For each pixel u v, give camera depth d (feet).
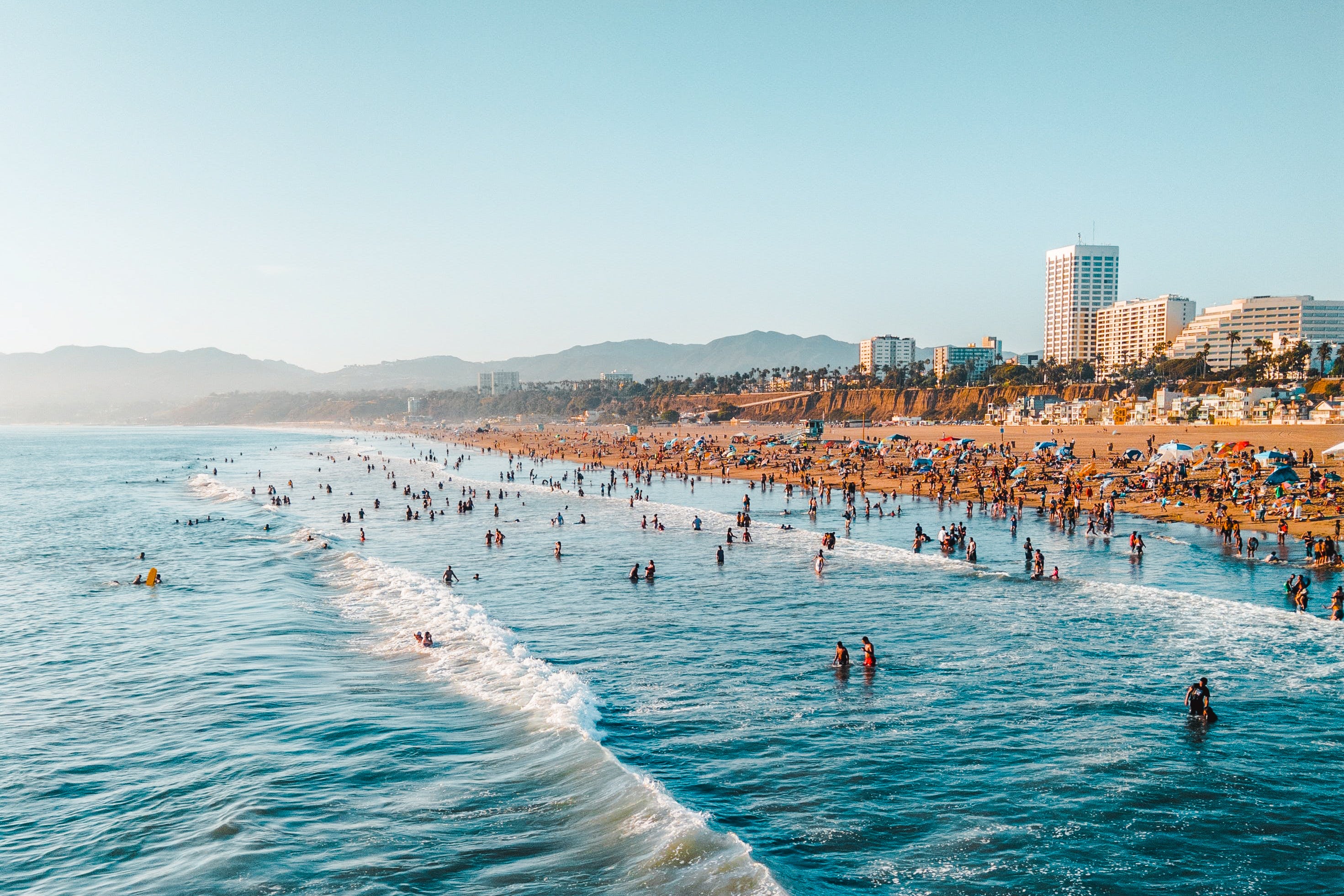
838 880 55.16
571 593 151.64
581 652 112.16
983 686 95.76
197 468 570.46
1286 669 100.27
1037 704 89.86
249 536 235.81
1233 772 72.23
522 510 286.05
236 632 125.39
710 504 298.56
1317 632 116.16
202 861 58.08
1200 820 63.82
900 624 124.88
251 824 63.31
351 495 352.69
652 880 54.29
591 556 192.44
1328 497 225.15
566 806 65.87
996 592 145.79
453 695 94.53
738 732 82.23
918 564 174.29
